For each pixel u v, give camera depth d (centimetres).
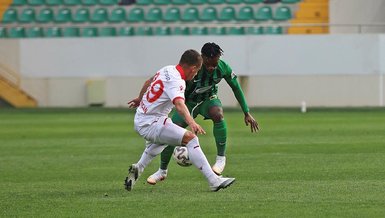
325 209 2241
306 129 5141
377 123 5525
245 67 7262
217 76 2847
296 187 2712
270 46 7244
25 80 7500
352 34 7162
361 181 2831
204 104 2911
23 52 7481
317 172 3125
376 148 3972
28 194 2673
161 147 2609
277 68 7244
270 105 7288
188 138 2500
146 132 2519
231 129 5231
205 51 2791
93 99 7394
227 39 7256
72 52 7444
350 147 4041
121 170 3338
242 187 2736
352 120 5809
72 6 8131
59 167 3472
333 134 4772
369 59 7175
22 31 8094
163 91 2467
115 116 6500
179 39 7312
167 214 2209
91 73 7444
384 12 7550
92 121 6031
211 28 7850
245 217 2145
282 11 7931
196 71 2483
